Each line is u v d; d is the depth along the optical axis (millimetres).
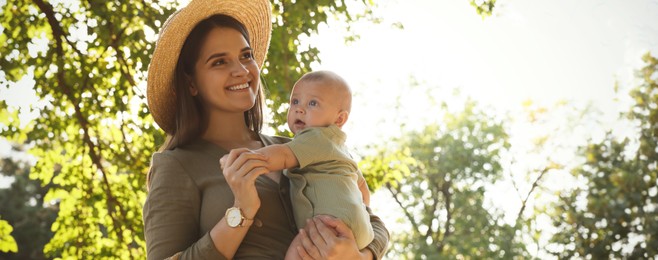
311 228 2777
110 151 8930
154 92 3088
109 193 9195
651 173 21938
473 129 24125
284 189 2932
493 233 23188
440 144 24000
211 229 2779
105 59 8586
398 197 24484
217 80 2963
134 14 8320
